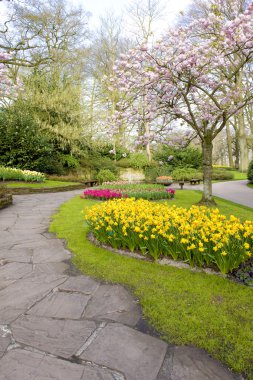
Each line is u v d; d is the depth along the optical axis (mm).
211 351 1994
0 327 2283
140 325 2326
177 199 10508
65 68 21516
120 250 4219
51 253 4238
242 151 29000
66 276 3373
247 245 3043
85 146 21281
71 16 21156
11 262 3854
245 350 1992
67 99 18375
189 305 2604
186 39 7340
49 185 14656
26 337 2146
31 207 8844
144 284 3068
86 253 4129
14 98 17891
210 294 2807
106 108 22875
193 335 2166
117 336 2172
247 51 7891
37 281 3229
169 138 10070
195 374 1790
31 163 16484
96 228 4379
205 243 3365
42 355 1941
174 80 7469
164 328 2266
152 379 1742
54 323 2348
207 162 8656
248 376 1774
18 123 16188
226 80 7762
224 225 3770
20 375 1751
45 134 17672
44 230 5703
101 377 1749
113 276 3309
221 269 3229
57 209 8406
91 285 3111
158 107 8438
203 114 8250
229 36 6539
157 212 4625
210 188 8773
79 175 20766
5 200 8867
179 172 23422
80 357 1928
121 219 4258
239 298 2723
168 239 3564
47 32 20453
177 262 3648
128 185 13805
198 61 7203
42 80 18891
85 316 2463
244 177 25359
